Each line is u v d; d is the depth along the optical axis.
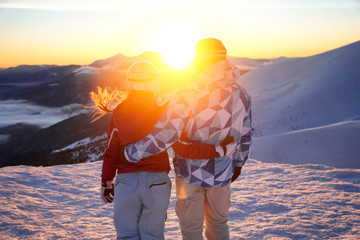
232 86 2.15
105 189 2.20
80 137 176.12
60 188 4.73
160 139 1.98
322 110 70.62
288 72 105.06
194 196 2.32
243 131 2.28
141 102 1.99
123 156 2.08
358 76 77.94
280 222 3.36
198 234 2.41
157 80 2.12
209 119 2.11
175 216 3.70
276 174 5.32
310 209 3.68
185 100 2.06
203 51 2.10
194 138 2.18
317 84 81.81
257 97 87.38
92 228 3.39
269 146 29.98
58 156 140.50
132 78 2.02
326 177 4.97
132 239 2.09
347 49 97.50
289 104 75.88
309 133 30.08
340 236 3.05
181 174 2.30
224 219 2.44
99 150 133.12
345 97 71.69
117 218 2.14
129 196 2.06
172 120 2.00
